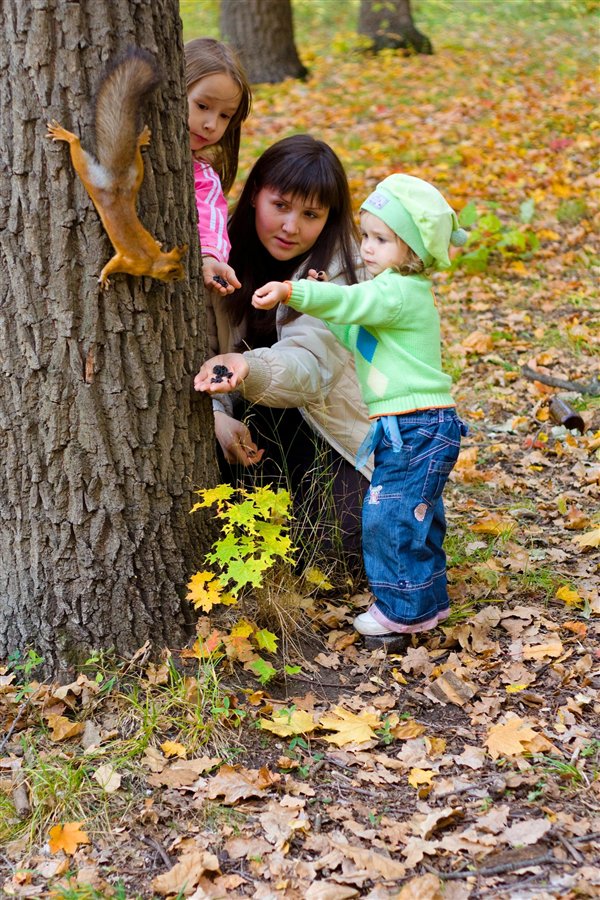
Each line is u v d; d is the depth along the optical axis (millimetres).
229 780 2439
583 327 5824
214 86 3244
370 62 14070
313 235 3301
